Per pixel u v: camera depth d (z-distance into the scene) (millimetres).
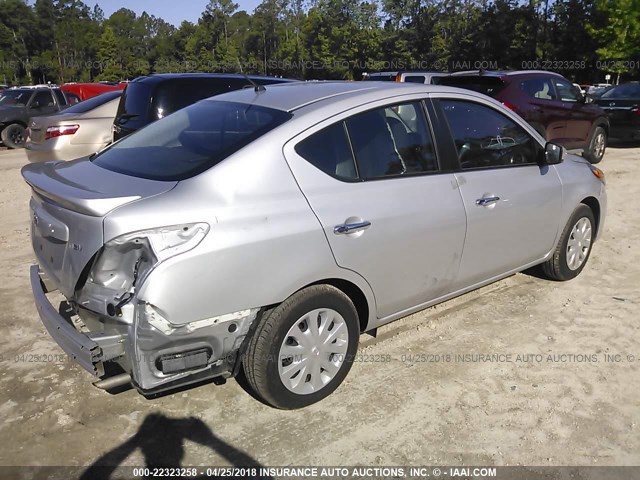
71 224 2791
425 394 3400
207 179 2834
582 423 3146
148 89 7355
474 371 3643
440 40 59188
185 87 7473
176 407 3270
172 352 2701
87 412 3209
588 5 48031
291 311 3025
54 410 3217
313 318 3152
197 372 2838
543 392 3420
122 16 103562
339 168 3238
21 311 4441
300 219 2975
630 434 3062
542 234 4578
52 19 109500
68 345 2730
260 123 3207
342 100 3400
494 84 9883
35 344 3941
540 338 4066
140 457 2873
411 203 3482
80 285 2766
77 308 2881
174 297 2609
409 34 61781
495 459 2881
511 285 5031
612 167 10875
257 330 2984
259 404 3307
